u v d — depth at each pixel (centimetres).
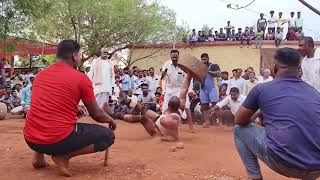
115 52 2795
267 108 395
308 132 375
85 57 2741
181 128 985
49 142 474
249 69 1149
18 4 1507
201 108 1095
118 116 878
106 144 507
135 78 1633
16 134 833
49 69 501
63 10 2492
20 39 1997
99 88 1069
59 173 493
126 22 2594
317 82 702
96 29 2556
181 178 489
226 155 624
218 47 2478
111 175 497
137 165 547
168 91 886
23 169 523
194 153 629
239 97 1016
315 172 373
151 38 2738
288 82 400
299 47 711
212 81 1044
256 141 409
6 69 2433
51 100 481
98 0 2522
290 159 370
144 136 798
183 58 806
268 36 2348
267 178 502
